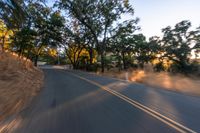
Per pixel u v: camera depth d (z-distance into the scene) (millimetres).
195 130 6449
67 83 19469
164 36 44219
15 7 16859
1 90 11852
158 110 8859
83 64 64750
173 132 6285
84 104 10164
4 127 7059
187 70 40656
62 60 110312
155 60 48625
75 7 44531
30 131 6562
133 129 6555
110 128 6676
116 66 65375
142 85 17719
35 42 54438
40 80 21969
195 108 9211
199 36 41188
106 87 16391
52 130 6594
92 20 45812
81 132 6375
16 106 10086
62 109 9227
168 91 14266
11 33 42812
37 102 10922
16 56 29312
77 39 52781
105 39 46750
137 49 51469
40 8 19766
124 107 9453
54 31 51188
